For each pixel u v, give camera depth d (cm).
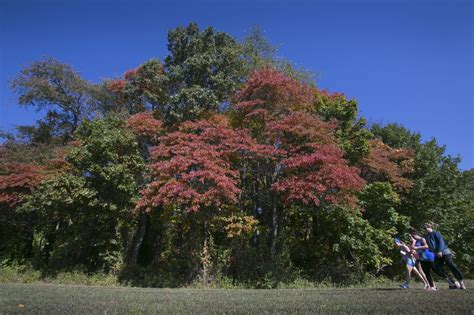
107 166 1928
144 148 2239
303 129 1836
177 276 1861
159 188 1762
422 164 2452
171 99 2222
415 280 2098
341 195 1798
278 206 2061
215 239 1988
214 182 1750
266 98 2044
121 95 2586
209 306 712
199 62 2342
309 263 2138
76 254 2022
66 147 2412
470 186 2830
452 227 2406
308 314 591
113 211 1947
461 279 1122
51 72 2797
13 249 2416
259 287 1755
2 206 2327
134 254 2092
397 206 2403
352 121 2316
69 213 2030
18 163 2336
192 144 1817
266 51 2789
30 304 727
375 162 2264
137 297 905
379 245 2078
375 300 778
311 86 2392
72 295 948
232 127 2111
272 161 1930
